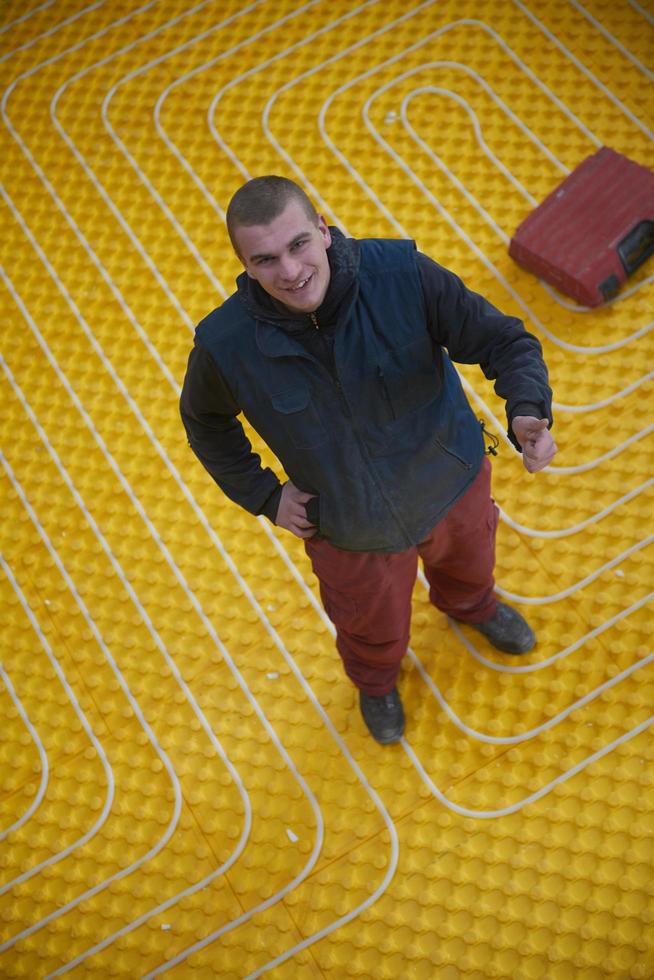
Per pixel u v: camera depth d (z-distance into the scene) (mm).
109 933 2727
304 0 3996
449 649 2939
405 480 1965
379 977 2576
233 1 4055
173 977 2648
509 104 3668
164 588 3129
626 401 3152
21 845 2875
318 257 1634
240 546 3154
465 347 1851
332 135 3730
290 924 2668
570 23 3756
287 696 2945
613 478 3064
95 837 2854
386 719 2779
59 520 3279
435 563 2445
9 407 3486
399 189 3596
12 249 3754
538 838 2664
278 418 1856
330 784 2814
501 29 3797
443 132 3668
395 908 2645
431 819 2732
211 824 2816
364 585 2205
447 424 1959
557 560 2990
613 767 2713
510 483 3119
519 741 2789
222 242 3621
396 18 3896
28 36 4152
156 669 3029
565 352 3256
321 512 2010
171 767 2900
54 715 3021
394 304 1760
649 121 3549
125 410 3410
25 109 4008
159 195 3746
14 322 3625
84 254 3691
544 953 2543
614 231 3230
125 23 4094
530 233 3295
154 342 3500
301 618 3039
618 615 2887
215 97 3881
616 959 2508
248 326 1785
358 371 1788
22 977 2713
